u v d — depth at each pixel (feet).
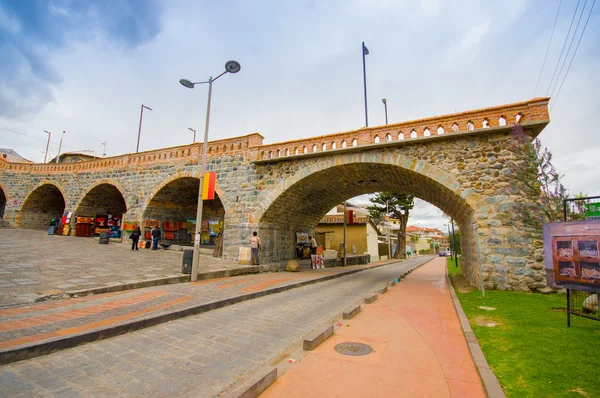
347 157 47.91
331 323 22.97
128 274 35.22
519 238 36.29
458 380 13.00
